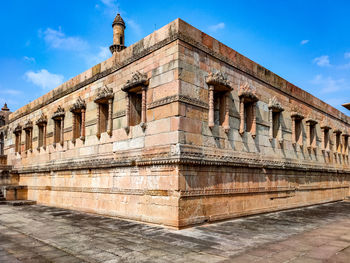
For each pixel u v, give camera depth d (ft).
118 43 91.86
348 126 99.91
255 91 55.88
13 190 78.48
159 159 41.88
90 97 59.62
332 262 24.07
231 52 51.44
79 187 60.03
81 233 37.70
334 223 44.55
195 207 41.65
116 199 50.21
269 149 58.23
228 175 48.06
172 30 43.11
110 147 52.70
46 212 58.39
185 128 41.34
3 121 130.93
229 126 48.19
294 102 69.00
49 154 71.87
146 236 35.22
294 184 66.28
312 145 75.61
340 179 90.33
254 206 53.21
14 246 31.99
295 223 44.62
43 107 77.46
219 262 25.12
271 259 25.40
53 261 26.37
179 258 26.43
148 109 45.73
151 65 46.14
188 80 42.88
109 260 26.22
